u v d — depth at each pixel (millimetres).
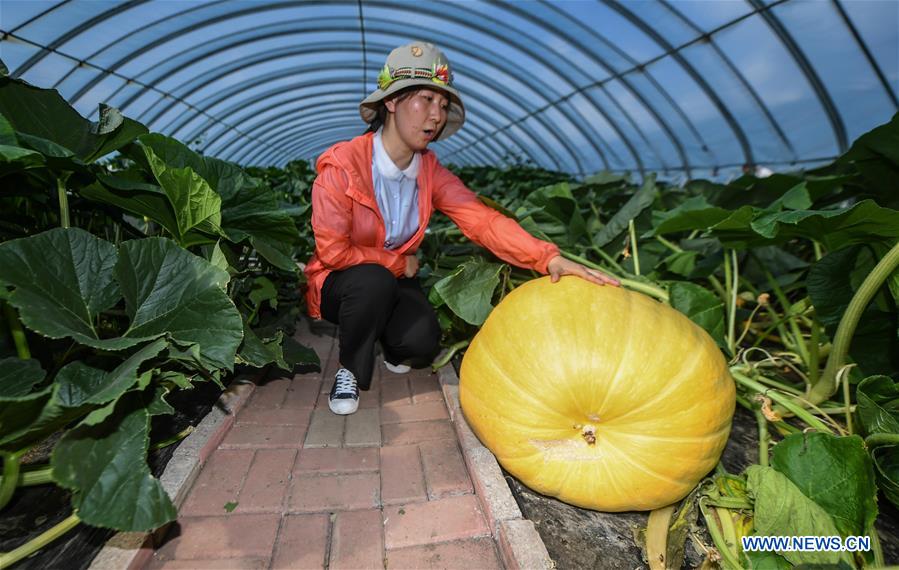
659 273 2936
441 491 1798
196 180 1784
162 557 1499
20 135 1613
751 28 7328
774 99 8398
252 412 2229
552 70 11062
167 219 2059
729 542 1574
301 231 4465
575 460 1648
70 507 1605
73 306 1554
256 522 1639
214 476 1822
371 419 2225
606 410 1601
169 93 11016
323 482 1822
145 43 8703
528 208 2898
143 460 1392
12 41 7223
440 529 1640
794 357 2629
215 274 1716
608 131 12664
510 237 2102
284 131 17828
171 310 1695
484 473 1810
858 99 7406
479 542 1606
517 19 9320
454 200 2289
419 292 2477
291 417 2211
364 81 14617
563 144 14672
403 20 10195
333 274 2262
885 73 6781
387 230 2293
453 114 2342
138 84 9992
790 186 3221
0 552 1424
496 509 1653
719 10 7277
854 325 1956
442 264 3092
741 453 2131
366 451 2006
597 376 1593
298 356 2432
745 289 3221
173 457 1812
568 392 1610
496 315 1868
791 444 1554
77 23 7398
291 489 1780
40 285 1491
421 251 3441
